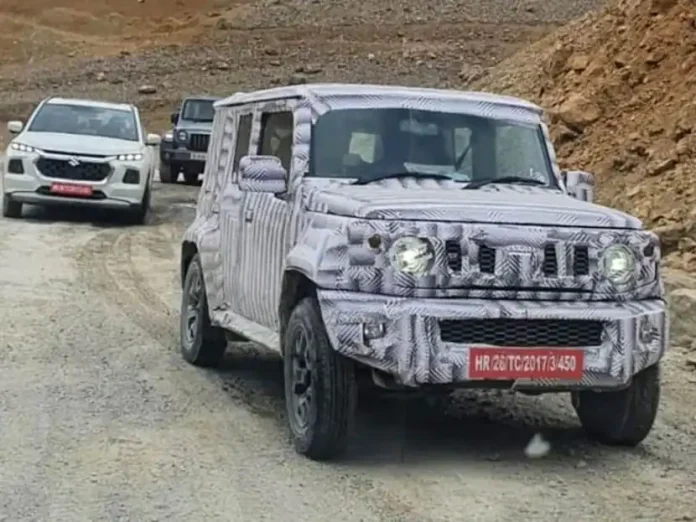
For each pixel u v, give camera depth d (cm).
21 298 1258
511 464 729
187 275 1001
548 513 637
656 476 709
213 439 764
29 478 679
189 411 834
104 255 1609
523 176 834
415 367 659
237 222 880
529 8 4881
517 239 682
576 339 684
